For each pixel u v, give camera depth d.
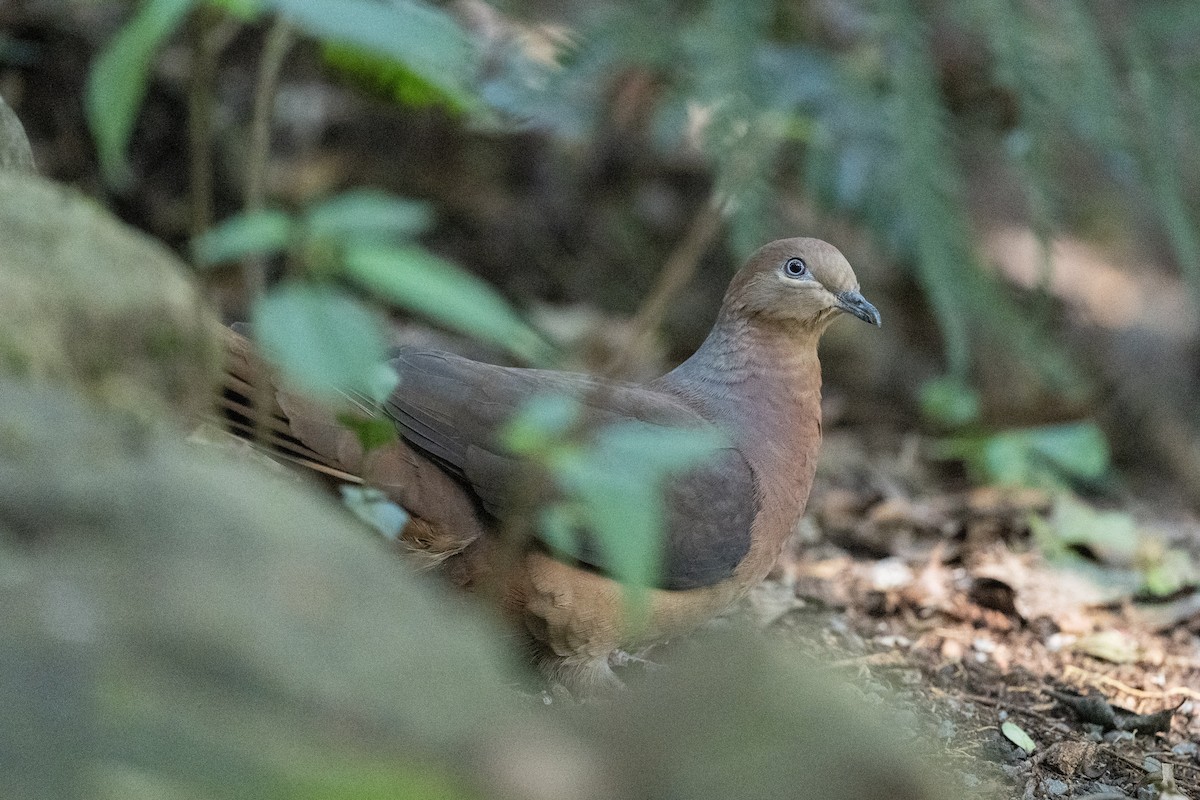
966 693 8.68
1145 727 8.38
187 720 2.91
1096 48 9.25
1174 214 9.52
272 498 3.62
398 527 7.10
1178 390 15.20
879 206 11.65
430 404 7.61
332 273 3.86
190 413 4.88
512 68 9.45
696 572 7.79
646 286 14.08
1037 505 11.54
